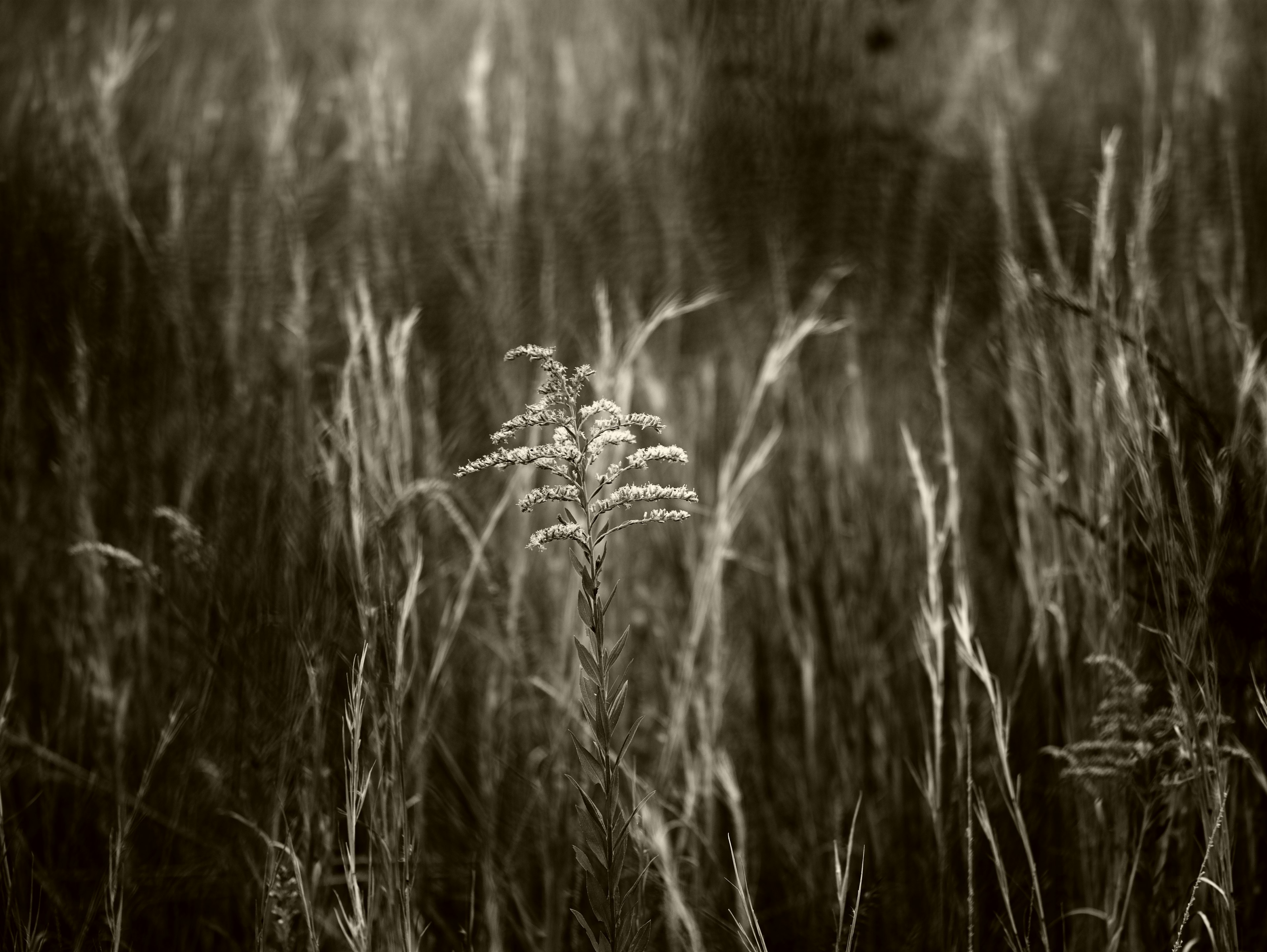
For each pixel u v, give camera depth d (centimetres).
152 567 226
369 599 209
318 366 267
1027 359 239
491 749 235
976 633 234
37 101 330
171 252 290
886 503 257
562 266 337
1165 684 217
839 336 310
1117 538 217
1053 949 217
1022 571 237
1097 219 221
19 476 265
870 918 221
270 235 323
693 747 244
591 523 176
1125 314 234
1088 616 221
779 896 231
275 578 229
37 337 275
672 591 259
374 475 224
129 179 327
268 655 226
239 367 277
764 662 248
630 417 178
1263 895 216
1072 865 219
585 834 180
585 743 234
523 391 291
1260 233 299
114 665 245
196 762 229
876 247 341
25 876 220
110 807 231
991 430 271
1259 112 352
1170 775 206
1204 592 202
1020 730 228
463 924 228
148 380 277
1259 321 260
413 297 313
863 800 234
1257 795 219
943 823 220
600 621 177
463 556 257
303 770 215
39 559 259
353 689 197
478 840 230
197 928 222
